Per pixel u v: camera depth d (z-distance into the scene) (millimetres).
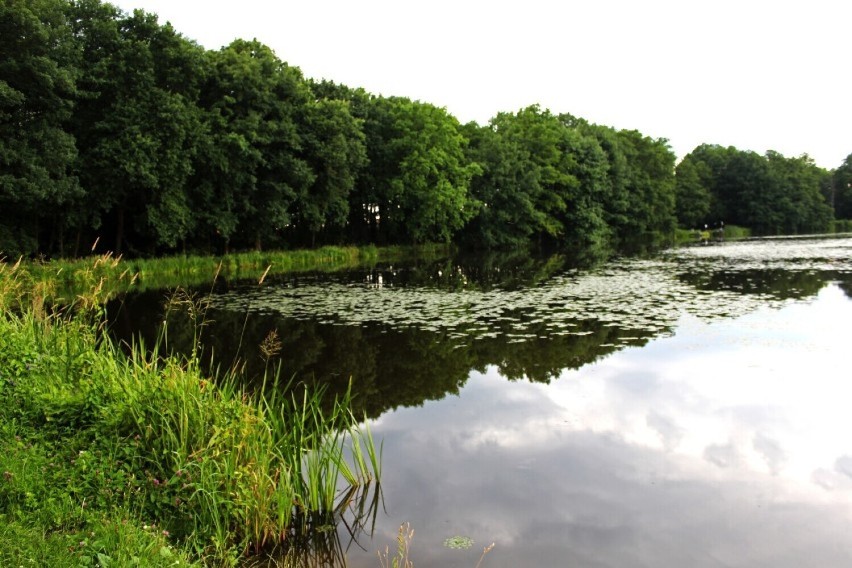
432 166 44094
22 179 22969
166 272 28953
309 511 5652
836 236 74250
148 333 14211
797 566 4754
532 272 28953
